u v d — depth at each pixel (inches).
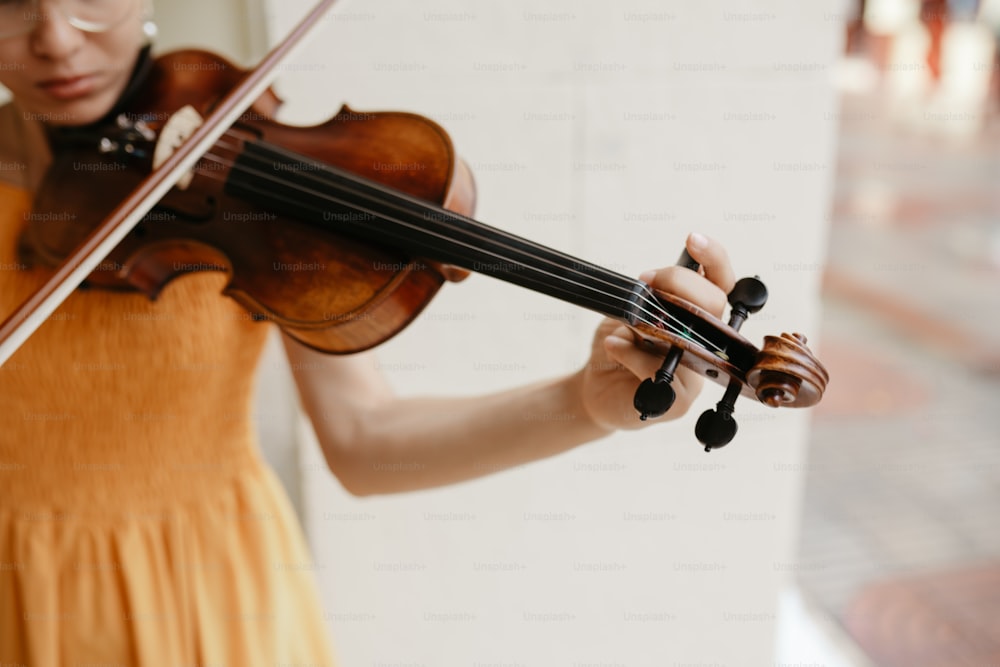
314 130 34.6
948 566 88.6
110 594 34.5
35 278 32.4
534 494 61.2
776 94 55.2
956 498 100.7
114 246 31.0
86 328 32.0
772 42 54.2
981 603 83.0
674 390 25.7
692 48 53.3
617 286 25.8
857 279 172.1
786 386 22.8
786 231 58.1
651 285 26.5
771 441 63.3
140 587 34.7
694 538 64.6
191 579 35.9
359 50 49.0
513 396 33.1
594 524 62.7
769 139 56.0
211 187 32.4
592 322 57.0
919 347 141.9
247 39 50.6
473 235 28.8
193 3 49.1
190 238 32.3
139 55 34.7
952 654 76.1
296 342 34.1
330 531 58.8
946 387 127.6
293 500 59.4
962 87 364.8
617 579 64.4
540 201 54.1
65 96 30.0
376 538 59.7
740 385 25.1
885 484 103.2
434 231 29.2
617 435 60.8
